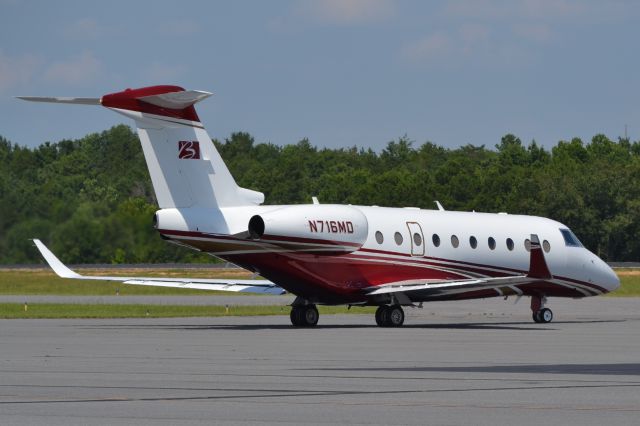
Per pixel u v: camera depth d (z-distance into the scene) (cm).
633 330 9375
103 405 4203
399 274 10350
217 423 3775
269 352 6669
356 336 8325
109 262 16900
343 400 4347
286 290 9844
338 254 9888
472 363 5925
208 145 9288
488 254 10975
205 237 9200
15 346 7125
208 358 6228
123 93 8762
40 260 16712
